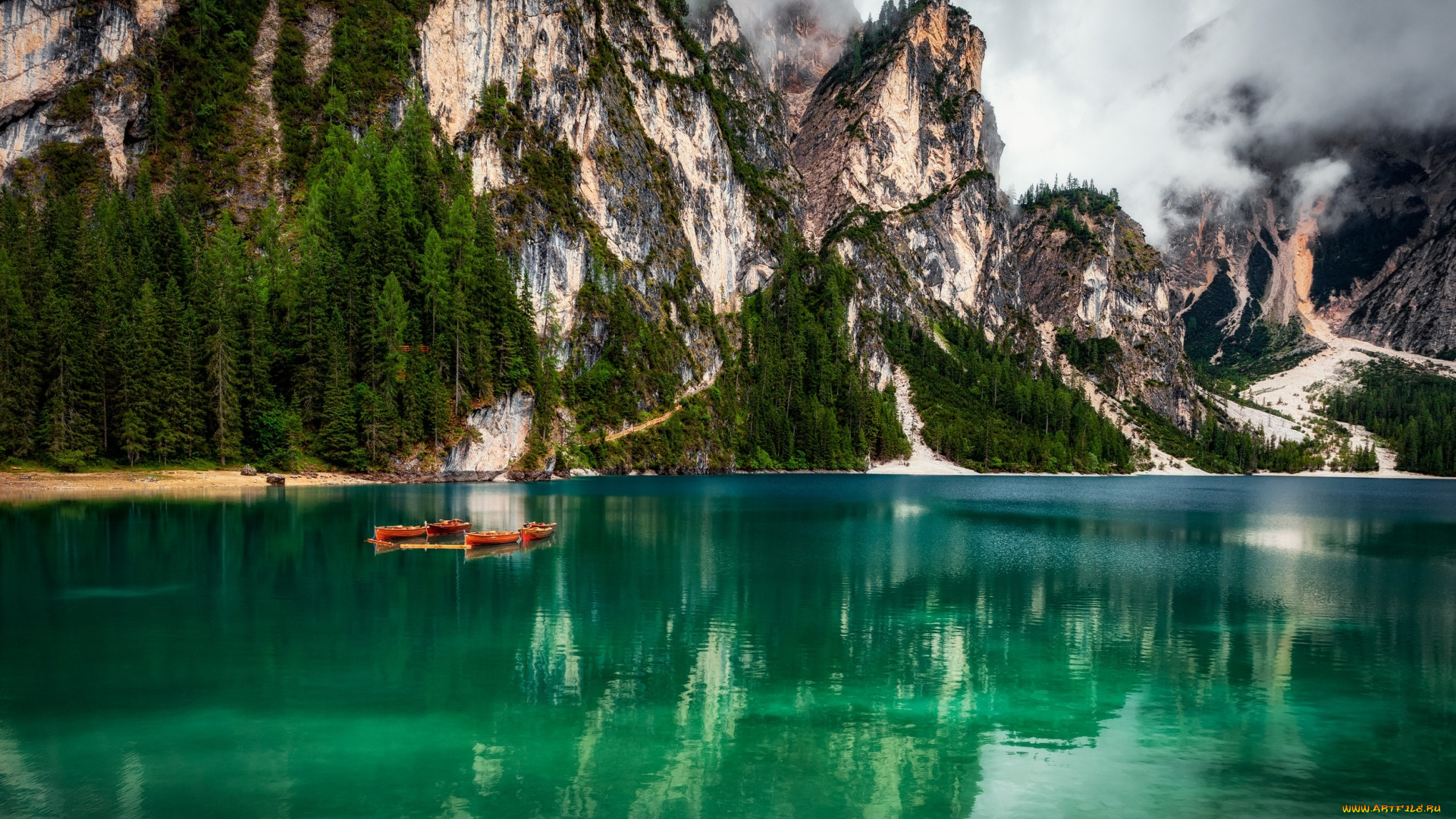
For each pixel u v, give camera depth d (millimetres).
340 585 50906
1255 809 23578
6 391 99188
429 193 155000
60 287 109250
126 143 151750
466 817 22094
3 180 142250
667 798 23562
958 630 42781
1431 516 116938
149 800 22781
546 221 179250
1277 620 45938
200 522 75062
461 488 125250
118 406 106062
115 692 31438
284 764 25344
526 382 147500
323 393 123875
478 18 183750
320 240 134375
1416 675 36000
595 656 37125
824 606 47844
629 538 74188
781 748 27359
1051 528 92312
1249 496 171750
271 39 169625
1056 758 27000
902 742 28000
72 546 61906
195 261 126250
